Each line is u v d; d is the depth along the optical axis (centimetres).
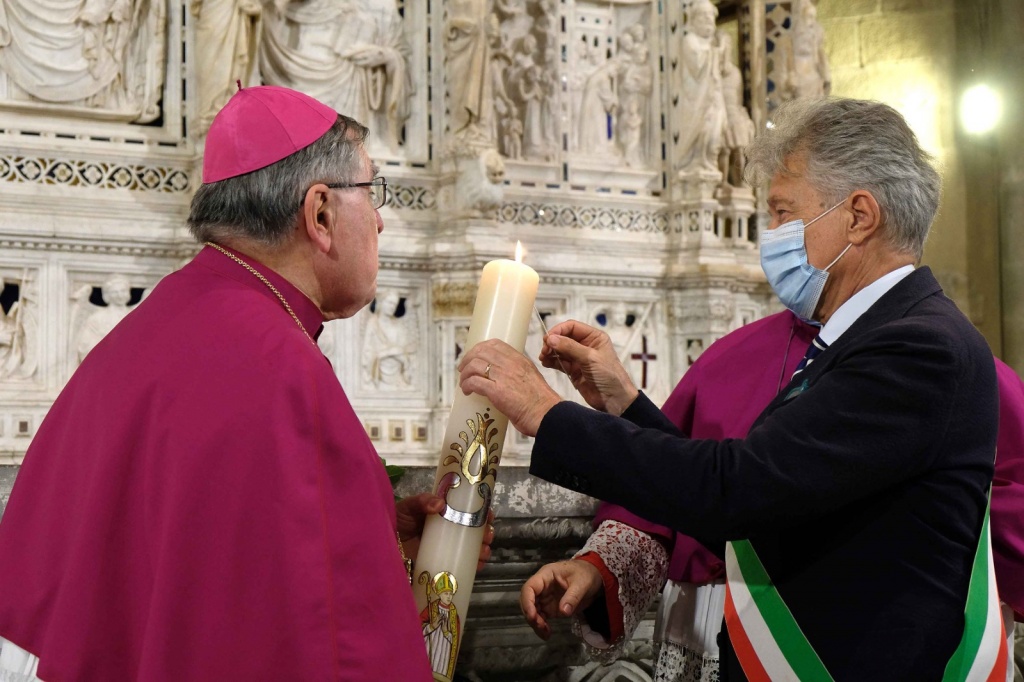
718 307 521
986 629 167
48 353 426
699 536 174
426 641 180
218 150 177
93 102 443
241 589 150
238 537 151
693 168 537
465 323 476
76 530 162
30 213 425
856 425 165
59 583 163
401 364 480
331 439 159
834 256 189
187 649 150
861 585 170
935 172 190
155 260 446
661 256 536
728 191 543
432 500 185
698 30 540
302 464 154
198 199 179
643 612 216
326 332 468
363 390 473
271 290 175
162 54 454
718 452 170
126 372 166
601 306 518
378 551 157
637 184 543
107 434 162
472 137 480
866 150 186
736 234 542
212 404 156
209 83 447
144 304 176
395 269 482
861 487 166
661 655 224
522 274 188
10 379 420
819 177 188
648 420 204
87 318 434
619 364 211
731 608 182
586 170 530
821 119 190
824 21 687
